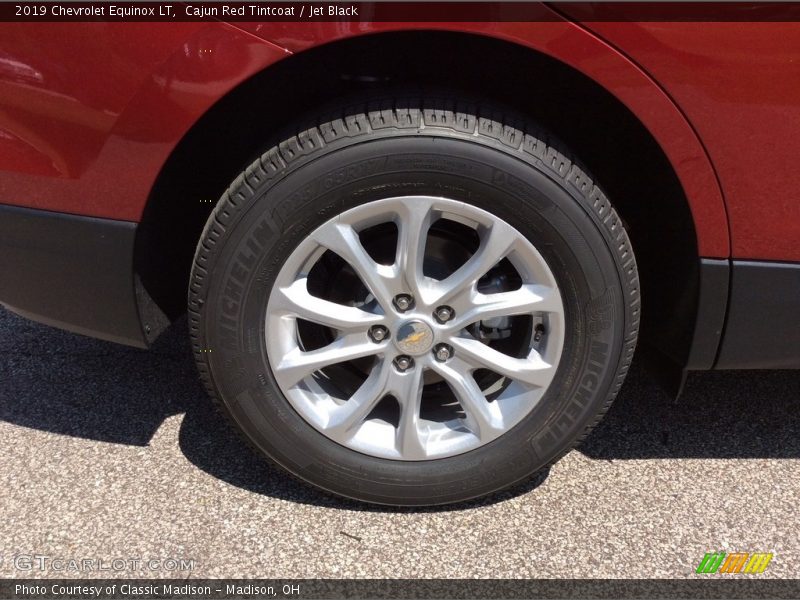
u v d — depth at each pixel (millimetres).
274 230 1715
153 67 1584
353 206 1711
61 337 2758
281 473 2035
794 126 1633
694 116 1636
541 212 1709
